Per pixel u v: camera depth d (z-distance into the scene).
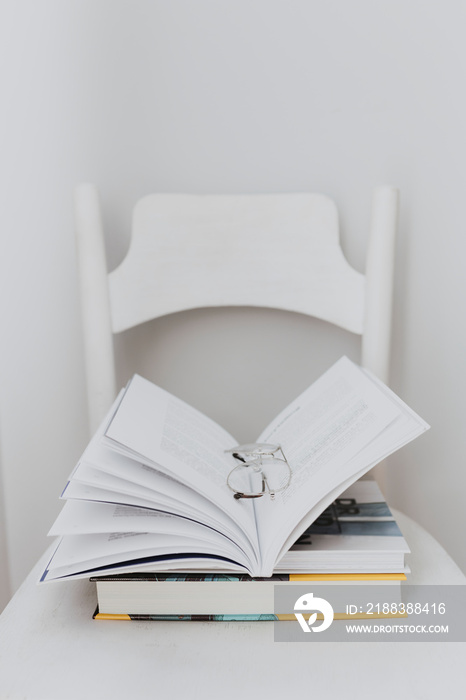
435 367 0.86
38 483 0.92
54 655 0.50
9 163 0.83
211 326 0.88
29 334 0.88
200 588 0.53
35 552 0.94
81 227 0.75
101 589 0.54
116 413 0.57
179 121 0.82
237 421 0.91
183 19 0.79
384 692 0.46
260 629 0.54
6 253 0.85
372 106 0.80
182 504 0.51
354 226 0.83
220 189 0.83
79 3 0.79
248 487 0.58
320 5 0.78
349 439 0.54
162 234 0.78
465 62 0.78
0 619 0.55
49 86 0.81
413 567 0.63
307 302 0.79
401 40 0.78
